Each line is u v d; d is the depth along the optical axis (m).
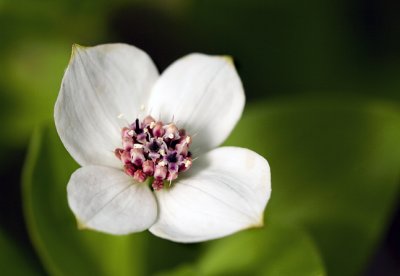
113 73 0.19
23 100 0.24
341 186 0.22
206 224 0.18
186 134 0.19
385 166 0.22
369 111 0.22
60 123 0.19
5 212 0.24
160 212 0.19
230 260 0.21
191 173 0.19
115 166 0.19
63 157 0.20
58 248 0.20
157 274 0.20
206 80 0.19
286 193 0.22
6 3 0.24
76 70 0.19
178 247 0.21
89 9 0.24
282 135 0.22
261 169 0.19
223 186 0.19
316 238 0.22
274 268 0.21
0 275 0.21
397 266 0.24
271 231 0.21
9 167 0.24
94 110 0.19
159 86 0.19
